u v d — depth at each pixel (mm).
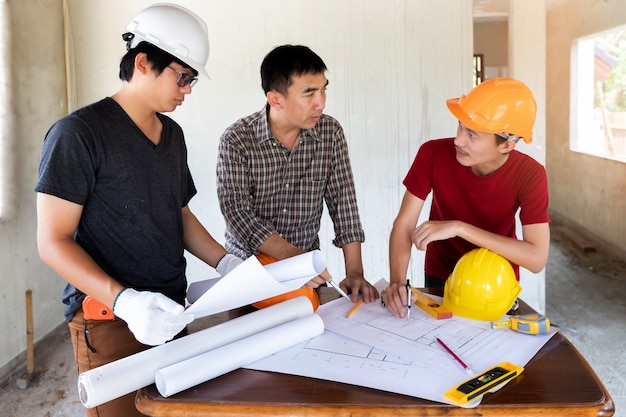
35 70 3426
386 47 3576
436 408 1021
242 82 3621
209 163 3699
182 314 1125
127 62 1401
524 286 3555
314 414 1025
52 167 1315
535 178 1658
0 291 3088
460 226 1542
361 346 1269
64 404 2807
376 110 3627
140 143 1447
